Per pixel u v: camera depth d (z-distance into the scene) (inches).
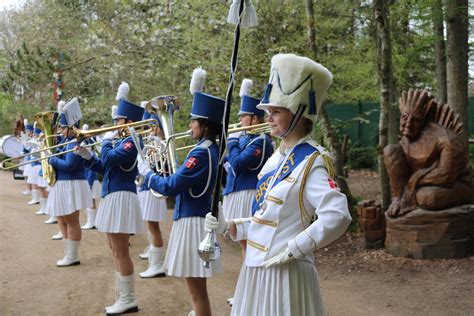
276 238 106.0
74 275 258.2
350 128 642.2
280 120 108.3
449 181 251.8
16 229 374.9
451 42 301.1
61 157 271.9
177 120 406.3
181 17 417.7
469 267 237.3
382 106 297.6
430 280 229.1
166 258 161.3
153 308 208.5
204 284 159.9
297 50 362.9
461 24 299.1
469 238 251.8
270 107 109.3
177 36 431.5
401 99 267.7
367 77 460.1
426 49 408.5
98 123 457.7
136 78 489.7
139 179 167.0
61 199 271.7
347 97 504.7
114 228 201.5
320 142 407.2
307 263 109.3
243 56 371.6
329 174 105.0
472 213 252.8
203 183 155.6
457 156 250.5
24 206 486.6
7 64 738.8
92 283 244.5
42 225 393.1
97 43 521.3
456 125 257.6
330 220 99.7
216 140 160.2
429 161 255.0
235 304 111.7
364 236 279.0
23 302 217.5
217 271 159.2
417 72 482.0
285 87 106.3
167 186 151.6
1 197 539.5
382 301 210.7
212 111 155.1
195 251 155.5
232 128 217.0
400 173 262.4
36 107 695.1
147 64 463.2
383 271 245.6
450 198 251.9
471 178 259.3
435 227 250.5
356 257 269.0
